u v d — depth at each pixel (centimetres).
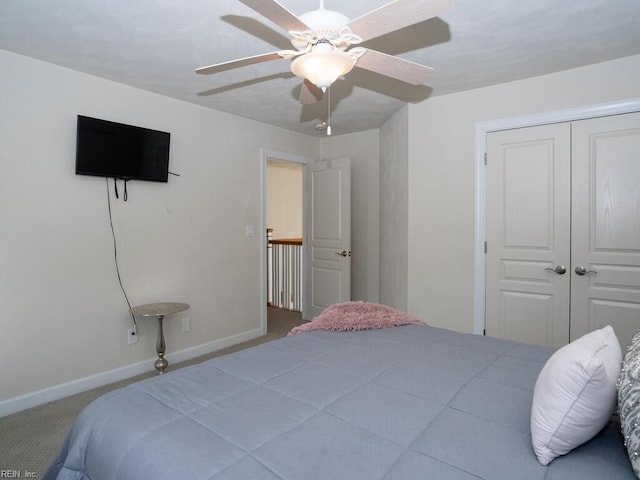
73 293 272
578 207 280
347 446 99
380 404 122
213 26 210
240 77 281
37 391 255
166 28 212
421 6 125
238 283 387
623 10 198
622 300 268
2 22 205
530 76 288
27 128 248
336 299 446
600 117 269
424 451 97
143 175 301
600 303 275
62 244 266
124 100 295
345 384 137
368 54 158
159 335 301
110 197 290
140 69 267
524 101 294
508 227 306
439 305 336
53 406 253
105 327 289
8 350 244
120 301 297
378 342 186
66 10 194
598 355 100
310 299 478
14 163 243
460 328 327
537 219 295
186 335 344
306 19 145
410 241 349
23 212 248
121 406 122
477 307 318
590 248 277
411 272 349
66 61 254
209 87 303
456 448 98
